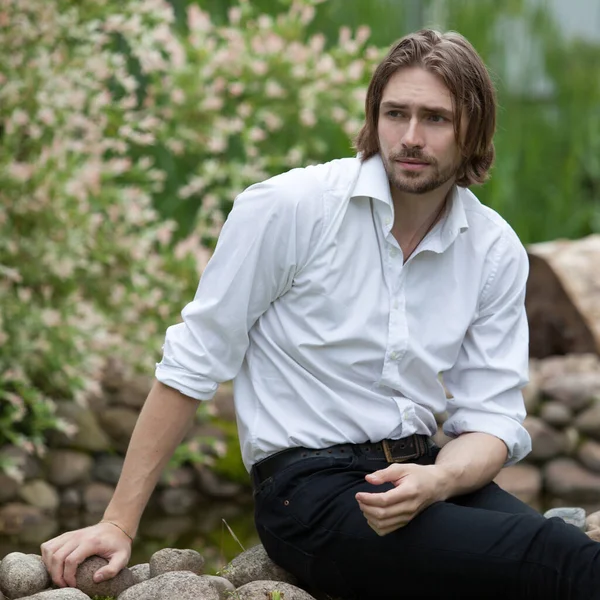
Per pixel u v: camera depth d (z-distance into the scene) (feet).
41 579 9.48
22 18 18.45
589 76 29.91
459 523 8.63
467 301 9.80
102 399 19.56
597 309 22.18
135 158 23.47
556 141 29.78
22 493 17.30
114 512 9.59
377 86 9.37
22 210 17.67
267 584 9.32
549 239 28.94
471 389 10.00
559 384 20.38
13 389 18.21
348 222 9.37
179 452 18.47
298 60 21.18
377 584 8.96
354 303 9.37
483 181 9.82
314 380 9.43
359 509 8.95
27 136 18.92
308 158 24.06
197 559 10.29
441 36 9.29
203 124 21.02
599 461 19.51
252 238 9.27
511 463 10.08
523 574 8.40
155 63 20.01
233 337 9.42
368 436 9.46
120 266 19.77
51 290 18.13
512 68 29.63
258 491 9.61
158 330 20.03
